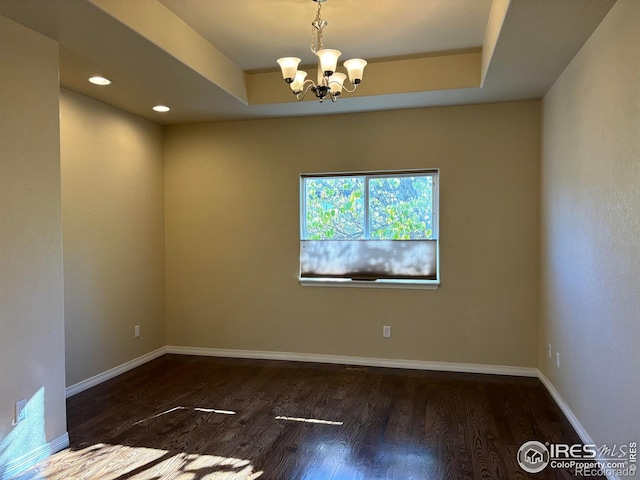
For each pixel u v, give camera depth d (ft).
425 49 11.48
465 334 13.74
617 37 7.23
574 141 9.61
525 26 8.05
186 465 8.35
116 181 13.66
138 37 8.62
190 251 15.94
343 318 14.71
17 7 7.41
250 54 11.75
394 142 14.11
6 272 7.88
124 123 14.01
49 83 8.65
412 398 11.58
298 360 15.10
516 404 11.11
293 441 9.27
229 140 15.49
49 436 8.73
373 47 11.30
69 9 7.51
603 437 7.94
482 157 13.48
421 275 14.15
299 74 9.31
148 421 10.30
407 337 14.19
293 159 14.98
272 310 15.31
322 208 15.02
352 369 14.08
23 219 8.18
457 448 8.90
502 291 13.44
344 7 9.14
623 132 7.04
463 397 11.61
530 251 13.23
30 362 8.34
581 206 9.14
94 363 12.79
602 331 7.97
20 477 7.95
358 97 12.65
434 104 13.48
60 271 8.95
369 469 8.16
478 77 11.76
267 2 8.98
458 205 13.69
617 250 7.29
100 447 9.07
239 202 15.47
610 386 7.61
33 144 8.35
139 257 14.75
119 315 13.80
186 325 16.07
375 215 14.58
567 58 9.62
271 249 15.25
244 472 8.09
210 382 12.97
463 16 9.55
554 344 11.46
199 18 9.72
